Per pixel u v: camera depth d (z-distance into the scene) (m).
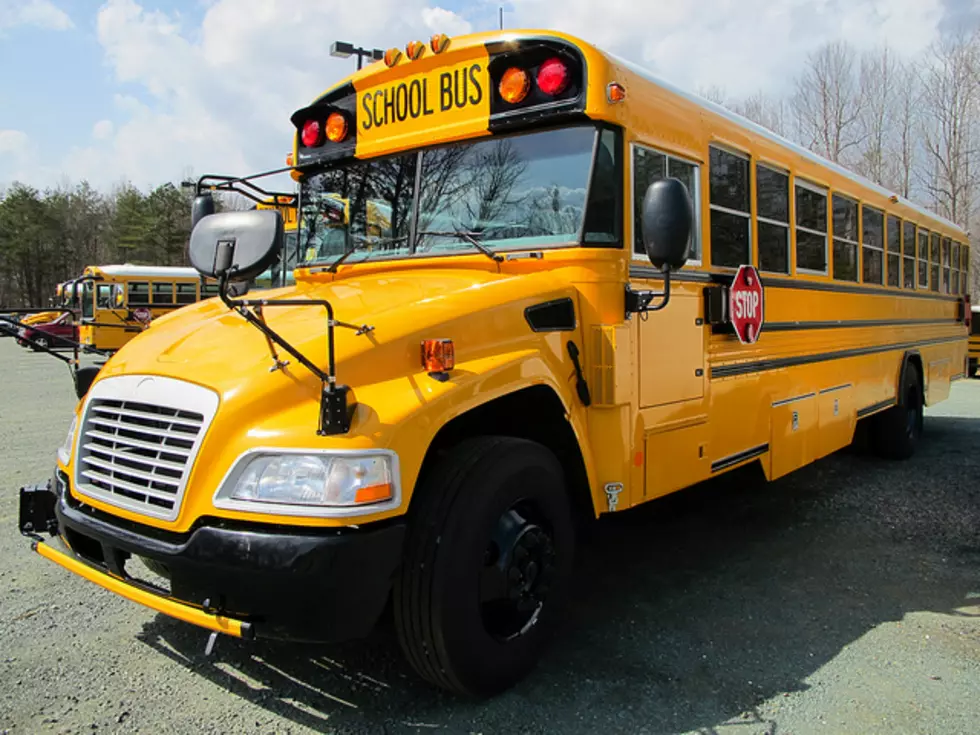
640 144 3.62
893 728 2.79
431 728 2.75
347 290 3.42
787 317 5.14
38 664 3.18
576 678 3.13
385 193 4.03
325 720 2.79
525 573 2.98
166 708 2.86
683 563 4.59
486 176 3.68
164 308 23.47
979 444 8.58
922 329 8.31
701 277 4.09
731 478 6.79
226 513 2.45
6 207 59.25
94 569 2.88
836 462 7.55
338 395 2.44
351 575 2.40
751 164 4.68
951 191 30.14
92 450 2.91
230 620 2.42
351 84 4.11
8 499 5.63
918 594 4.11
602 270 3.39
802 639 3.54
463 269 3.65
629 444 3.51
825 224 5.80
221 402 2.53
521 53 3.49
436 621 2.64
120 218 58.12
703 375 4.12
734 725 2.80
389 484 2.47
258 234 2.52
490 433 3.31
